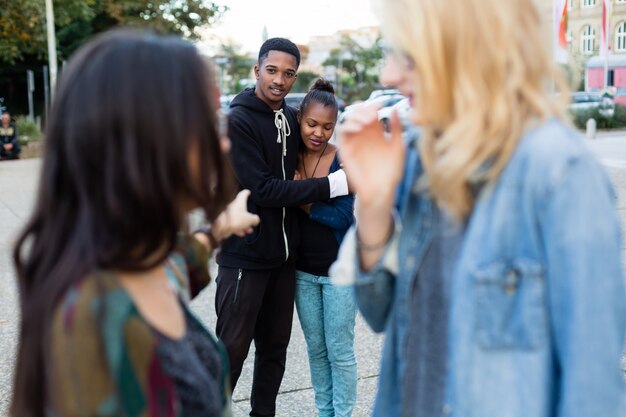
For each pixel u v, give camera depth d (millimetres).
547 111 1099
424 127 1162
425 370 1229
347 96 44094
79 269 979
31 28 19125
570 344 1058
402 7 1132
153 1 24422
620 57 30906
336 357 2814
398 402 1329
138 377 988
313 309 2854
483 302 1107
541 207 1078
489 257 1110
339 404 2850
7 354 3854
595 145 17422
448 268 1195
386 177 1251
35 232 1054
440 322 1211
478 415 1117
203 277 1397
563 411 1062
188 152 1057
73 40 28250
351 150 1269
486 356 1113
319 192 2615
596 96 26688
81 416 947
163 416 1020
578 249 1046
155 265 1063
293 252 2744
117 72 1014
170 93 1035
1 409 3162
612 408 1051
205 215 1147
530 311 1091
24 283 1047
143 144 1010
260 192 2570
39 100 31984
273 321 2828
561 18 8891
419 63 1107
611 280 1059
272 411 2920
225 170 1140
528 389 1099
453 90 1102
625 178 10680
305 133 2766
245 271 2658
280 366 2898
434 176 1131
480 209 1124
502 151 1098
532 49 1106
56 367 954
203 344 1229
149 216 1025
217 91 1150
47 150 1047
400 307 1263
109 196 995
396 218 1312
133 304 1007
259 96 2691
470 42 1086
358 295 1321
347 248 1311
